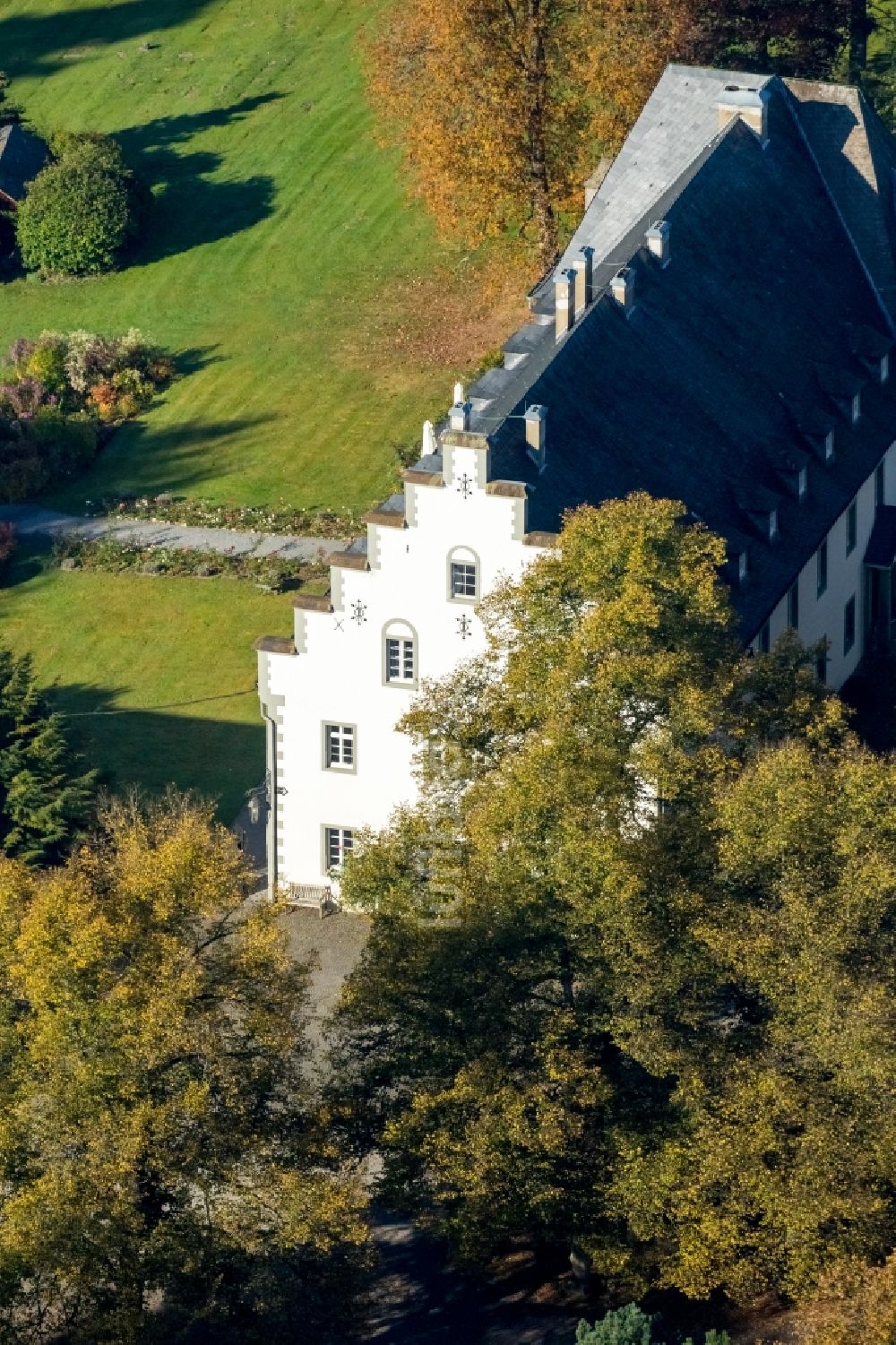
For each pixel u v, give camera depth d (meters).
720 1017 90.56
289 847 113.12
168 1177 83.62
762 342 123.44
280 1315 85.38
